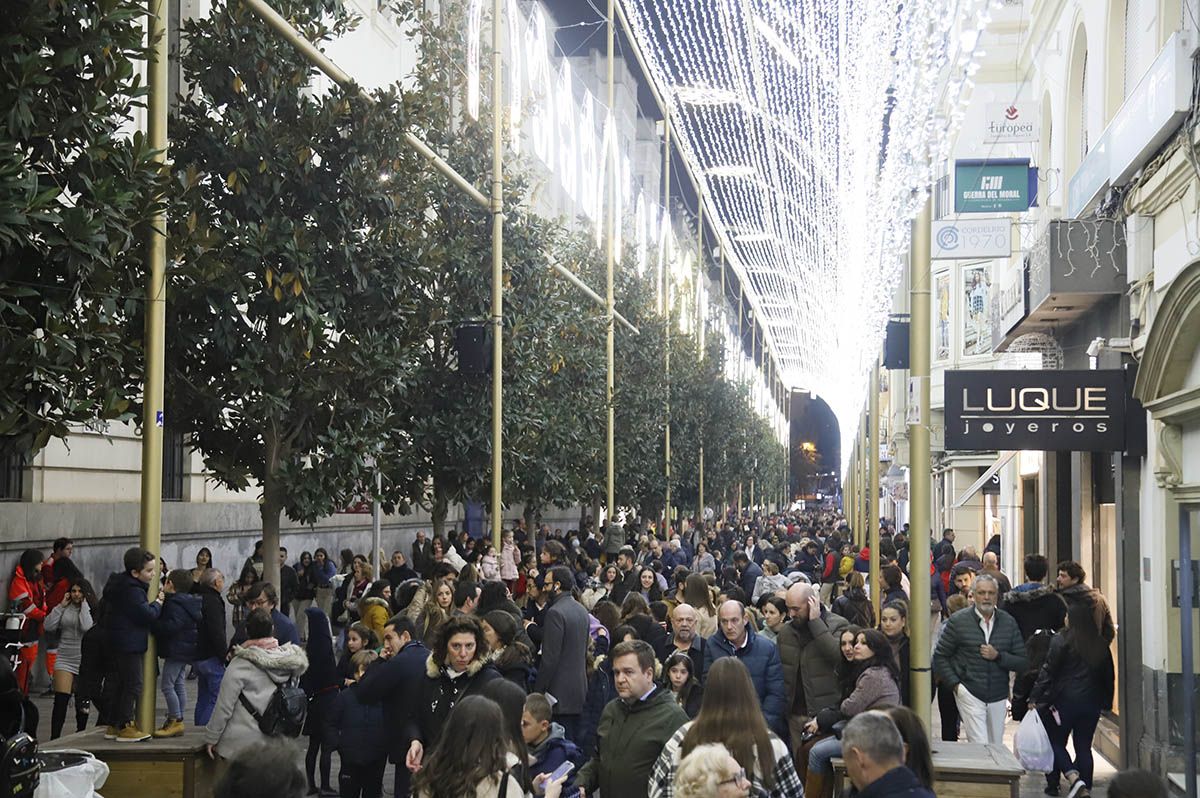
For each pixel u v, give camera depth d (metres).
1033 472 22.56
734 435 56.47
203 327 14.35
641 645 7.40
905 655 11.91
